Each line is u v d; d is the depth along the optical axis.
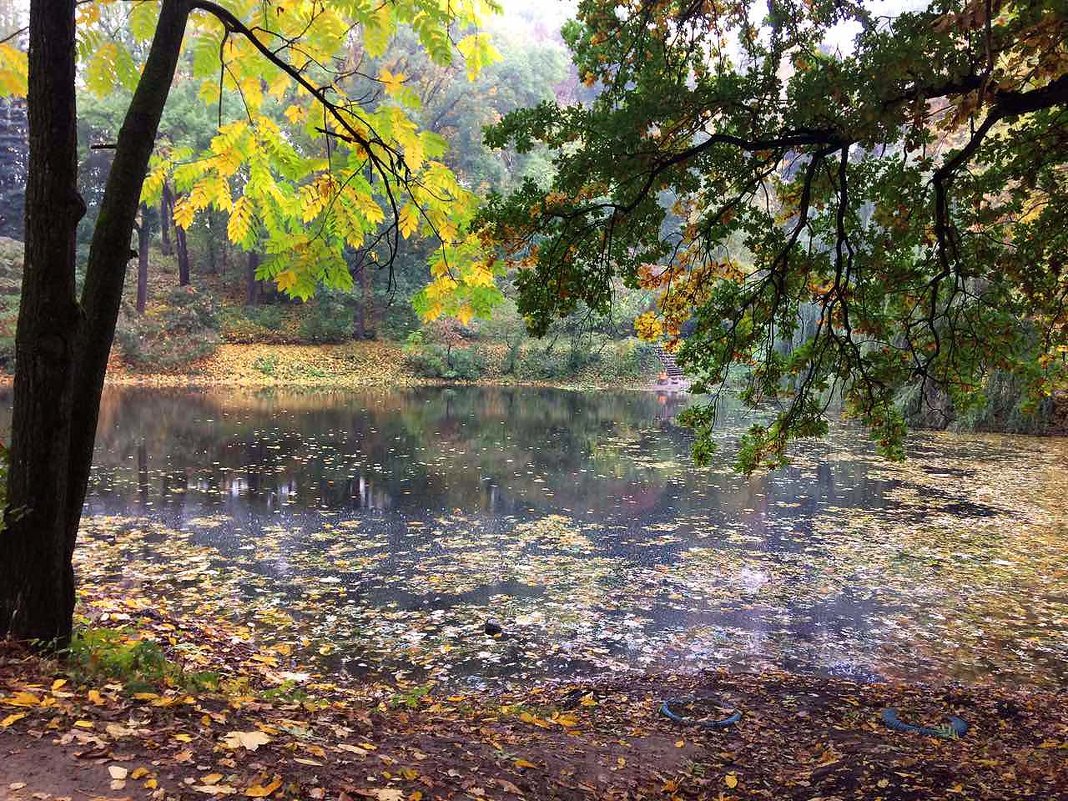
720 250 23.20
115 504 11.51
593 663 6.61
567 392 37.50
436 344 42.12
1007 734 5.16
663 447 19.97
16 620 4.04
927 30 4.56
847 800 3.93
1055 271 6.66
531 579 8.79
